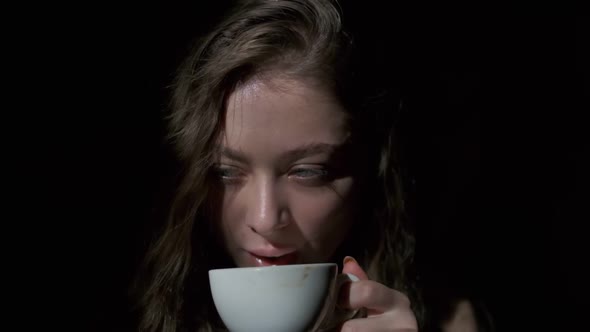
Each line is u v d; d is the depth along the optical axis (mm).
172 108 1066
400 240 1210
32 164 1364
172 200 1029
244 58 877
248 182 928
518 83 1952
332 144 909
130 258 1271
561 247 1960
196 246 1064
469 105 1938
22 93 1372
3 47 1354
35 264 1312
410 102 1737
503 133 1950
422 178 1661
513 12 1933
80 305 1258
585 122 1954
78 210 1354
